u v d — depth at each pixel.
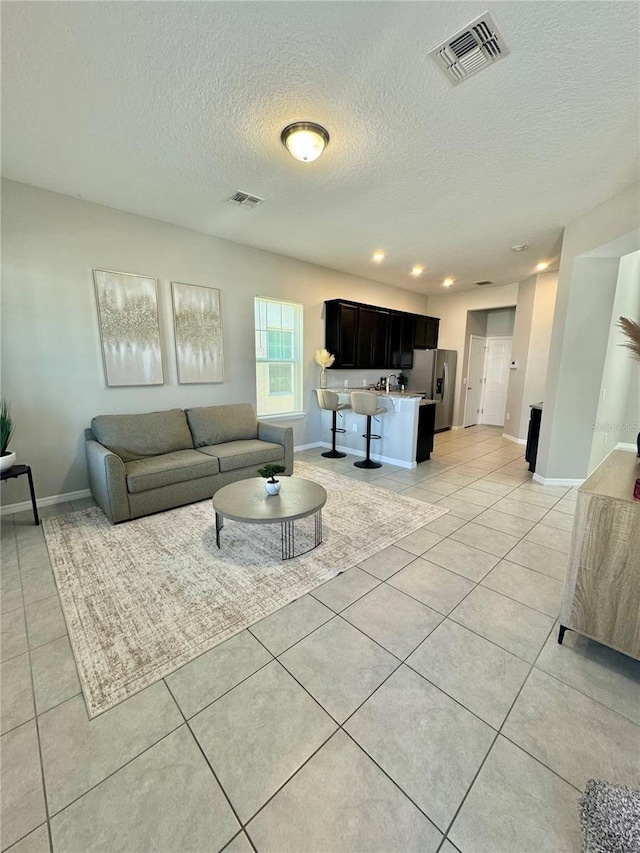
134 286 3.60
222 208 3.39
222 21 1.51
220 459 3.53
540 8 1.45
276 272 4.84
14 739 1.29
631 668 1.62
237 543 2.70
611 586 1.59
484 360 8.20
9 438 2.93
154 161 2.58
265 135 2.28
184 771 1.20
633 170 2.69
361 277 6.14
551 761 1.23
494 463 5.01
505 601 2.06
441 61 1.70
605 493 1.59
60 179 2.87
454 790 1.14
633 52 1.63
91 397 3.48
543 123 2.15
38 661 1.63
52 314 3.20
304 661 1.64
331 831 1.04
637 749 1.27
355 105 2.00
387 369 6.72
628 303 4.33
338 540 2.76
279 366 5.22
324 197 3.14
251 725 1.35
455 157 2.52
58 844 1.01
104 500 3.04
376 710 1.41
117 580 2.24
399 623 1.88
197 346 4.12
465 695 1.48
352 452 5.48
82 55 1.67
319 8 1.46
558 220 3.67
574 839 1.03
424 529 2.96
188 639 1.77
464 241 4.29
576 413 3.96
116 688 1.50
